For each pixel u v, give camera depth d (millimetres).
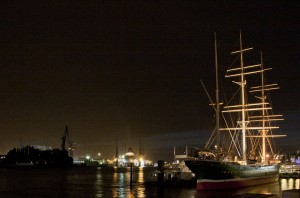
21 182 113062
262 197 66375
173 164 116000
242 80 101688
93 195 73625
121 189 86688
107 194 75312
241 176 82562
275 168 106438
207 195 70812
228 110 100438
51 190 85312
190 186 88875
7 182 112500
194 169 75938
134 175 164375
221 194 72375
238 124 106062
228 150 93375
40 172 199250
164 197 68812
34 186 96812
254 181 89562
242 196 67750
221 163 75812
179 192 76750
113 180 122938
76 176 153500
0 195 74438
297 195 42781
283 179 127000
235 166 80000
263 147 115625
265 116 119500
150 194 73938
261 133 120312
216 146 87938
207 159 75875
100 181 117688
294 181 115500
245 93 104125
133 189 85062
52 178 135875
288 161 175000
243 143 100188
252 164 91250
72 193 78250
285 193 43469
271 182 102875
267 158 115750
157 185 92250
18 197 70875
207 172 75062
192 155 78062
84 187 93312
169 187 88062
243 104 100438
